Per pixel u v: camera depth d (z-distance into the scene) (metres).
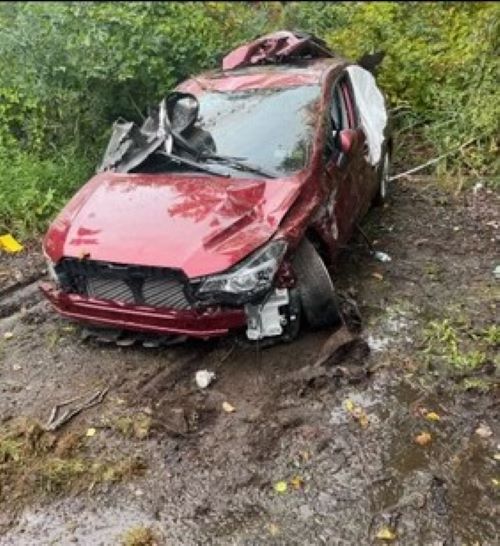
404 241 6.72
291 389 4.84
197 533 3.92
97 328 5.39
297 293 5.04
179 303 4.73
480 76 8.63
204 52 8.62
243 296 4.67
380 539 3.84
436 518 3.95
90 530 3.97
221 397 4.81
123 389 4.94
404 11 10.80
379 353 5.17
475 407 4.71
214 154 5.57
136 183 5.37
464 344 5.27
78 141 8.07
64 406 4.82
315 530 3.90
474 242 6.68
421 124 8.88
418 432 4.51
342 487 4.15
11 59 8.01
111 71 7.76
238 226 4.85
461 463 4.29
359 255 6.48
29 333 5.61
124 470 4.30
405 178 8.01
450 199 7.51
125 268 4.71
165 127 5.57
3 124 8.08
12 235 7.01
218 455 4.39
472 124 8.27
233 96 6.05
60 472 4.27
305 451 4.38
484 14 9.39
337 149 5.83
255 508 4.05
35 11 9.31
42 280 6.36
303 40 6.76
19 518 4.07
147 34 8.19
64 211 5.36
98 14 8.22
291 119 5.74
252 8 11.89
